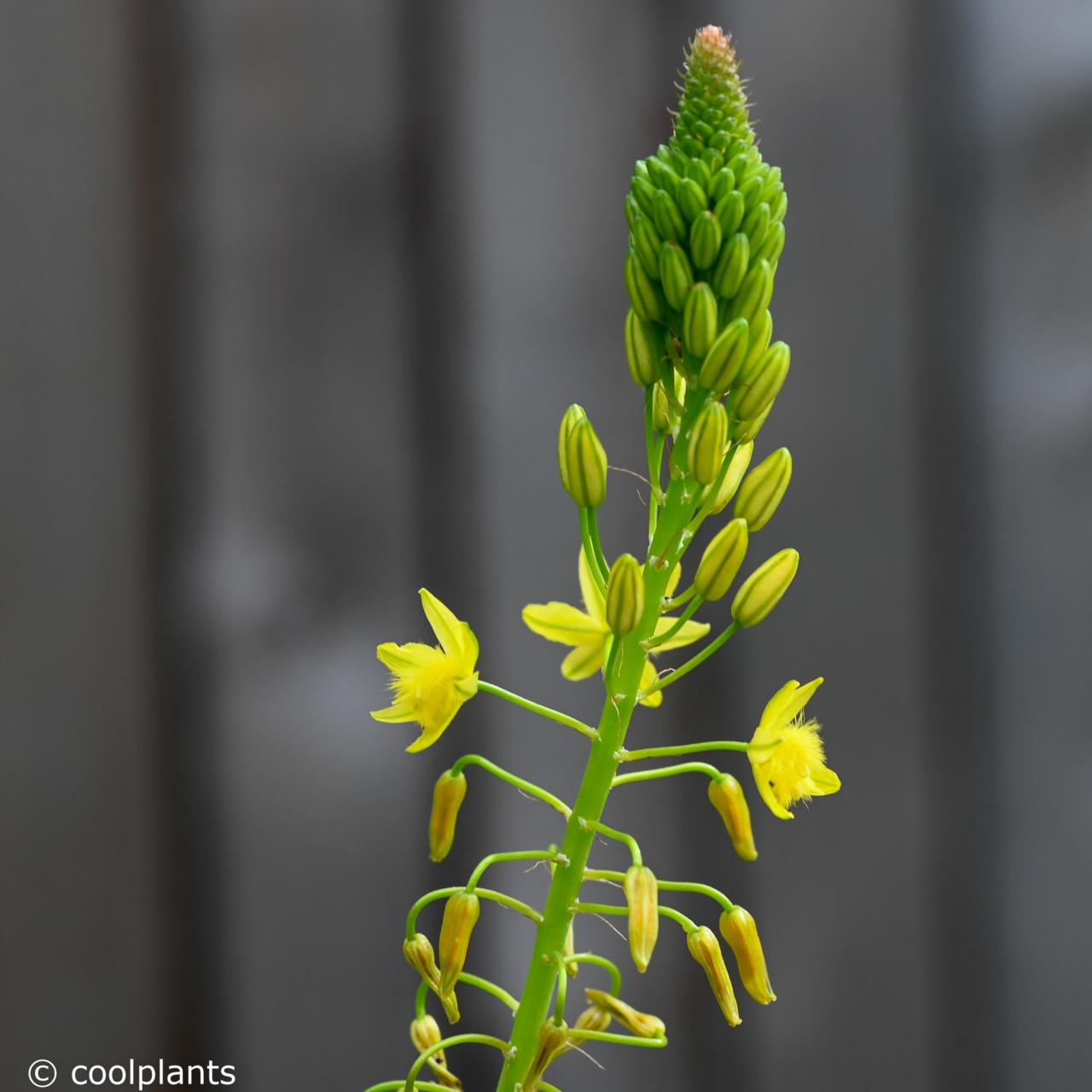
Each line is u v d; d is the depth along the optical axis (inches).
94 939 25.3
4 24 25.2
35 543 25.3
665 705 25.7
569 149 26.0
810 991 25.9
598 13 26.0
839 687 26.0
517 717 25.6
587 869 20.7
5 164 25.2
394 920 25.5
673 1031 25.5
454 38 25.6
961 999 26.0
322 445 25.6
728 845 25.7
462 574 25.6
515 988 25.4
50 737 25.3
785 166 26.0
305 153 25.5
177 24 25.3
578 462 20.7
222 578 25.5
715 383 20.5
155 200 25.4
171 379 25.4
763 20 25.9
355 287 25.6
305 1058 25.5
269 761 25.5
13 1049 25.1
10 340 25.2
